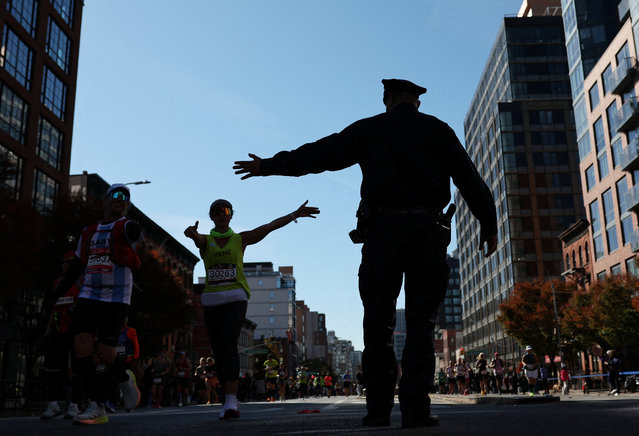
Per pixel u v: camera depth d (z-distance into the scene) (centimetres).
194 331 7906
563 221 7762
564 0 5962
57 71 3903
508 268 7831
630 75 4306
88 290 456
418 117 298
